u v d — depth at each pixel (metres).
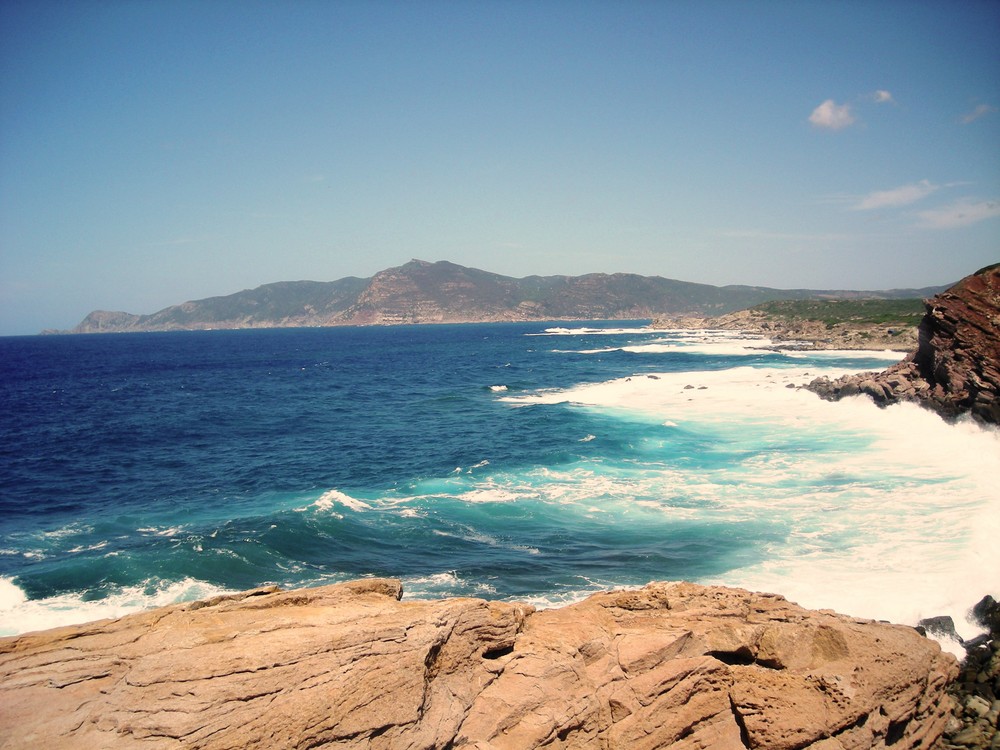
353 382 84.38
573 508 25.56
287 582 19.83
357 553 21.91
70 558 22.67
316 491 30.88
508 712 9.90
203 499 30.25
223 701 8.27
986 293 39.34
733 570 18.86
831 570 18.42
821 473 28.16
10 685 8.72
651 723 10.53
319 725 8.46
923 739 11.91
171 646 9.05
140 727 8.00
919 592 16.80
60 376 102.38
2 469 37.19
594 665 10.99
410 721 9.02
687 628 11.84
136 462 38.47
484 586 18.94
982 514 21.67
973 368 36.94
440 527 24.17
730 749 10.77
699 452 33.31
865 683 11.09
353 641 9.23
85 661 9.19
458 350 154.50
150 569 20.73
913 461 29.11
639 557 20.42
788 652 11.61
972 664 13.99
